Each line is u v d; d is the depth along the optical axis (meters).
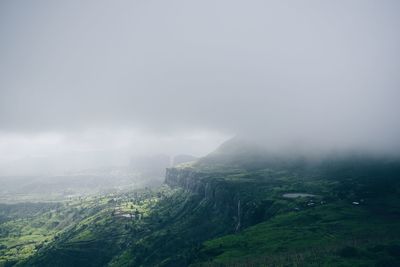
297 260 196.62
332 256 193.75
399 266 173.12
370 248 199.88
